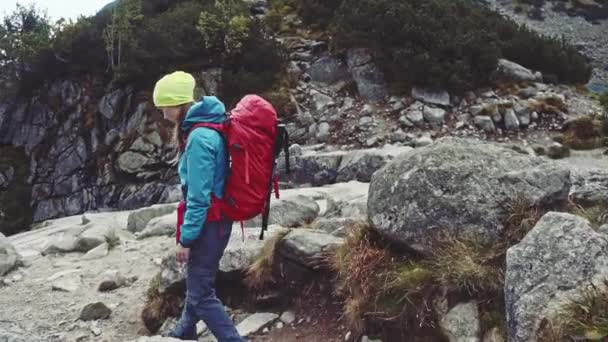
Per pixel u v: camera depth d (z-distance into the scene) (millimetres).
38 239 9242
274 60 21062
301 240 4848
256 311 4949
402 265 4066
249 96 3424
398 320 3848
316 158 13883
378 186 4371
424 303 3736
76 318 5340
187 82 3354
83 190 21719
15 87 25906
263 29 22469
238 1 24312
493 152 4184
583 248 3031
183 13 23141
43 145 24125
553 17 38594
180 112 3346
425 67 18078
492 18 22734
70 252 7602
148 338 3301
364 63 19641
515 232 3695
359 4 20828
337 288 4453
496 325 3361
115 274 6215
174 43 21719
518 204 3812
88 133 22750
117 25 22844
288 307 4844
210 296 3414
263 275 4926
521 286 3059
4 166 24359
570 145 15805
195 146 3111
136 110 21484
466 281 3582
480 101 17922
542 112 17328
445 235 3881
